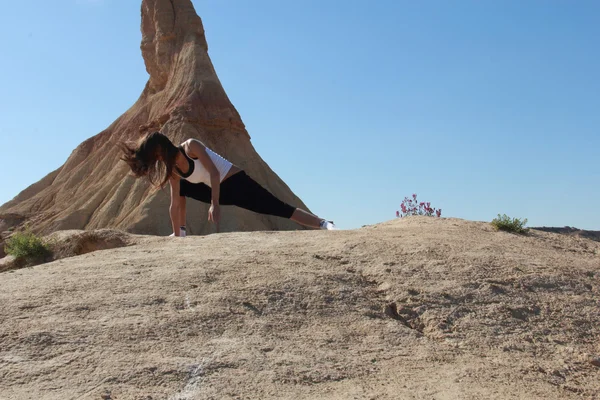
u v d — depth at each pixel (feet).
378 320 16.03
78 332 13.62
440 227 27.40
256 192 25.41
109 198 204.95
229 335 14.19
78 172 238.27
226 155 217.77
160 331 13.94
